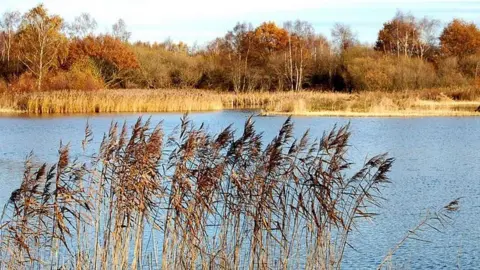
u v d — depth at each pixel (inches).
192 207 423.2
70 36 3223.4
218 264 426.9
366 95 2375.7
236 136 1290.6
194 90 2935.5
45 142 1350.9
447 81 2950.3
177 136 1023.0
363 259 533.0
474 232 621.3
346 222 547.5
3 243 415.8
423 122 1803.6
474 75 3176.7
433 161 1097.4
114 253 427.5
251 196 427.2
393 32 4202.8
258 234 432.8
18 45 3105.3
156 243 553.9
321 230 435.2
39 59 2893.7
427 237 605.3
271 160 422.0
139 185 412.8
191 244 417.7
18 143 1334.9
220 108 2377.0
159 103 2225.6
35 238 414.9
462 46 3858.3
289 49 3540.8
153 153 423.5
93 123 1761.8
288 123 430.9
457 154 1186.6
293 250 505.4
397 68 2960.1
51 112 2132.1
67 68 3056.1
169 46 4803.2
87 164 878.4
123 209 428.5
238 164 439.5
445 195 798.5
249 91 3009.4
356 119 1881.2
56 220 410.9
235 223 437.7
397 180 904.3
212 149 433.4
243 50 3789.4
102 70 3120.1
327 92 2952.8
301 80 3331.7
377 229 628.7
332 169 433.4
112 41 3208.7
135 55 3267.7
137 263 450.6
